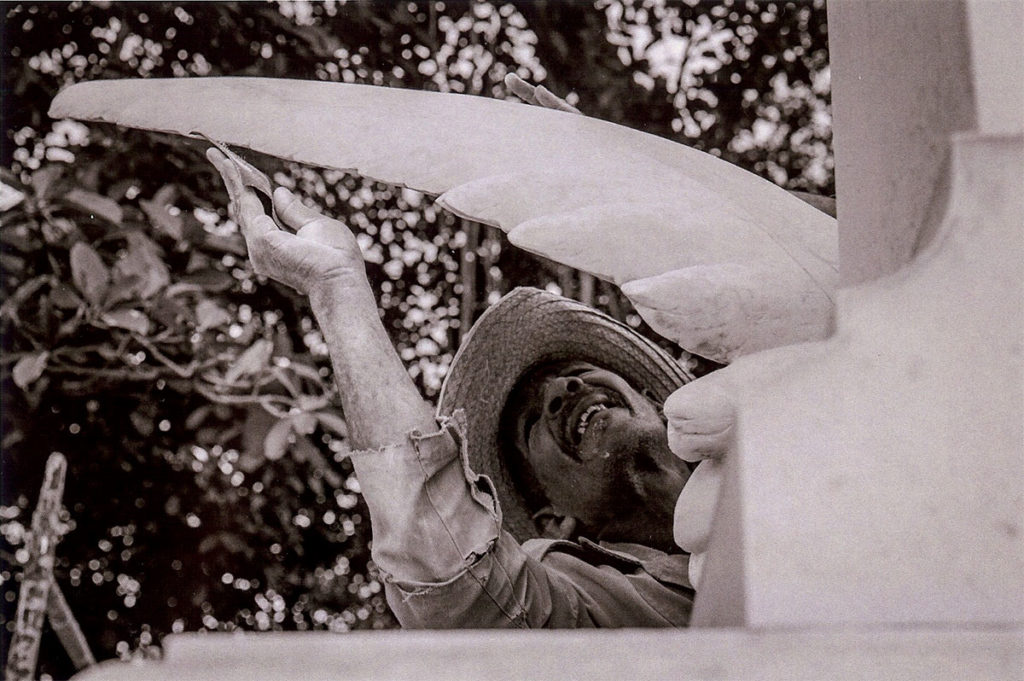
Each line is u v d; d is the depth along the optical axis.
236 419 7.45
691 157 3.34
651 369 3.91
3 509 7.69
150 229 7.41
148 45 7.65
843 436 1.58
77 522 7.95
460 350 3.80
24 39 7.70
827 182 7.60
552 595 3.34
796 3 7.67
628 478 3.72
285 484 7.99
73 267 6.49
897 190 1.98
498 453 3.80
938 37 1.81
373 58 7.62
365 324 3.22
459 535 3.14
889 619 1.53
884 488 1.57
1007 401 1.59
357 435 3.16
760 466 1.58
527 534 3.77
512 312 3.81
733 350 2.82
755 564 1.55
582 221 2.92
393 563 3.14
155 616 8.00
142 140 7.47
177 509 7.97
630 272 2.87
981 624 1.52
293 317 7.72
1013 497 1.56
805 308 2.88
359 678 1.38
